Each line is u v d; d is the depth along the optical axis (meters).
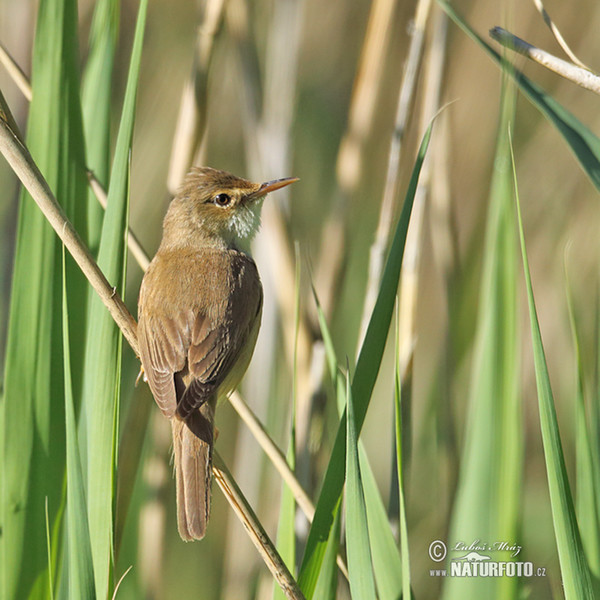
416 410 13.46
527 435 12.97
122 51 14.64
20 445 7.47
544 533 12.16
